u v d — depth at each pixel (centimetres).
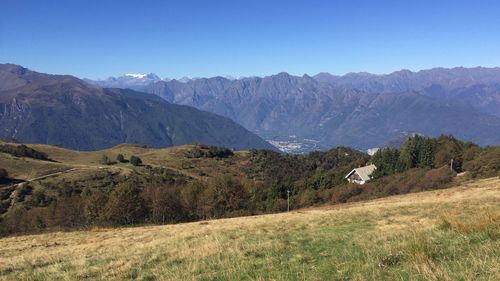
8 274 1653
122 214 7569
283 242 1711
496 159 9350
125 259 1689
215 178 9125
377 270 984
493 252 988
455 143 12600
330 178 12938
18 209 8712
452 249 1095
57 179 13312
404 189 8838
